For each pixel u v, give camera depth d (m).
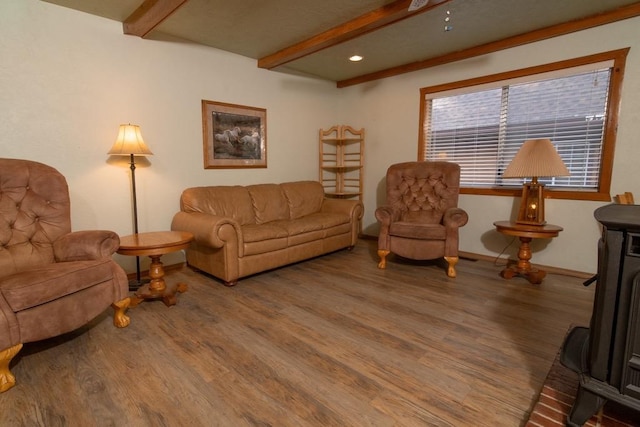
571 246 3.18
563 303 2.51
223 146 3.74
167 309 2.42
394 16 2.60
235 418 1.36
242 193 3.65
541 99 3.29
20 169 2.17
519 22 2.96
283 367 1.71
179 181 3.40
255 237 3.00
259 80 4.02
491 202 3.66
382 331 2.10
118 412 1.40
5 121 2.39
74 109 2.69
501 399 1.48
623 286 1.13
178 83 3.31
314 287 2.89
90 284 1.92
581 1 2.60
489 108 3.63
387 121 4.53
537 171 2.84
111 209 2.95
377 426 1.32
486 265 3.53
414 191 3.79
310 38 3.27
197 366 1.72
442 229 3.16
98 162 2.85
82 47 2.69
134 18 2.70
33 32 2.46
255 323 2.21
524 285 2.91
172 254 3.41
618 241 1.13
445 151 4.05
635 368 1.11
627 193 2.83
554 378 1.54
